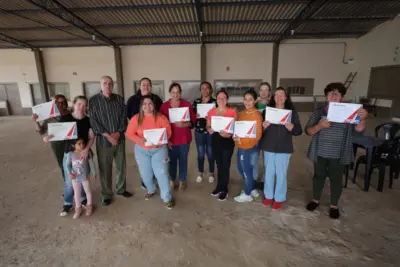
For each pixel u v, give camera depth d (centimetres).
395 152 289
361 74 936
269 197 255
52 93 1065
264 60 988
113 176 347
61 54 1023
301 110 1015
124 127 253
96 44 984
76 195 234
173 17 701
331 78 987
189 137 283
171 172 295
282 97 229
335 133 221
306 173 354
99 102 234
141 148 242
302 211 247
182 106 278
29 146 523
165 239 206
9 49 1019
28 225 227
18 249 195
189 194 288
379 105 838
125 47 1004
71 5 612
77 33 835
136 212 249
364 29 862
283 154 234
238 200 269
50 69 1040
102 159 248
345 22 783
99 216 242
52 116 234
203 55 983
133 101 289
